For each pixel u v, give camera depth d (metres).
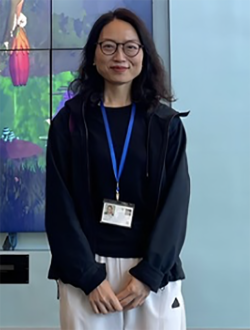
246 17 2.66
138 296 1.13
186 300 2.58
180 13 2.67
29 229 2.64
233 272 2.59
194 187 2.61
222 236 2.60
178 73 2.65
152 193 1.21
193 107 2.64
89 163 1.21
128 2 2.70
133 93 1.28
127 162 1.21
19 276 2.63
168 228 1.17
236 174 2.62
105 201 1.21
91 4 2.71
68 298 1.20
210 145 2.63
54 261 1.19
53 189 1.23
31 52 2.69
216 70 2.65
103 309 1.14
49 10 2.71
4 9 2.71
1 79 2.69
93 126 1.24
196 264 2.59
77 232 1.18
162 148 1.22
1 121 2.68
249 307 2.58
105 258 1.19
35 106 2.68
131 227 1.20
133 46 1.21
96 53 1.23
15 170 2.66
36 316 2.62
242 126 2.63
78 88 1.34
